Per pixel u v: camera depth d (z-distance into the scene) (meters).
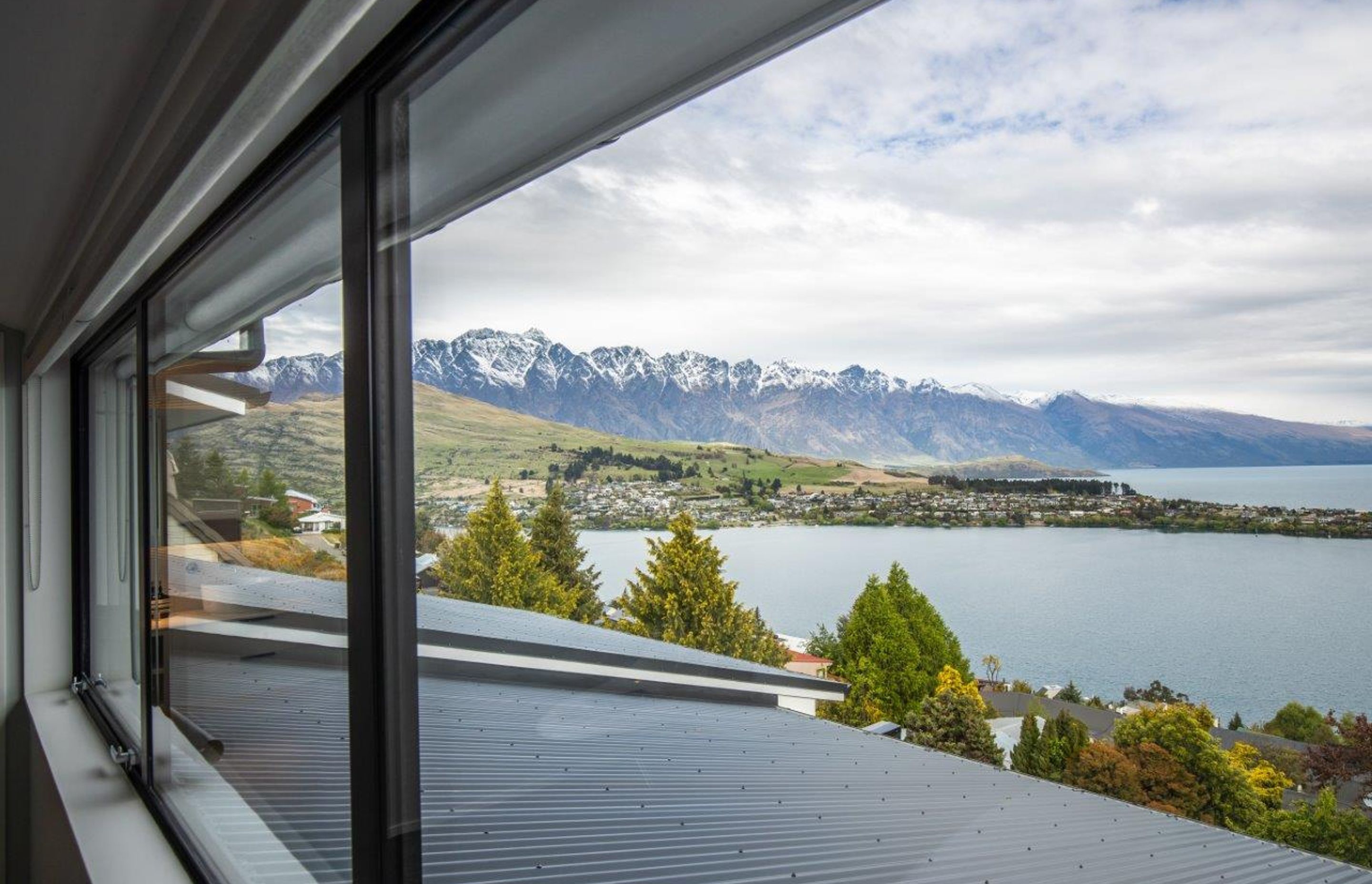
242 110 0.82
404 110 0.85
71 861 1.95
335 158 0.99
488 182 0.78
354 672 0.91
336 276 0.97
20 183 1.48
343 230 0.93
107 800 2.11
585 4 0.62
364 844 0.91
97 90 1.12
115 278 1.50
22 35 0.97
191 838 1.73
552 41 0.67
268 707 1.24
